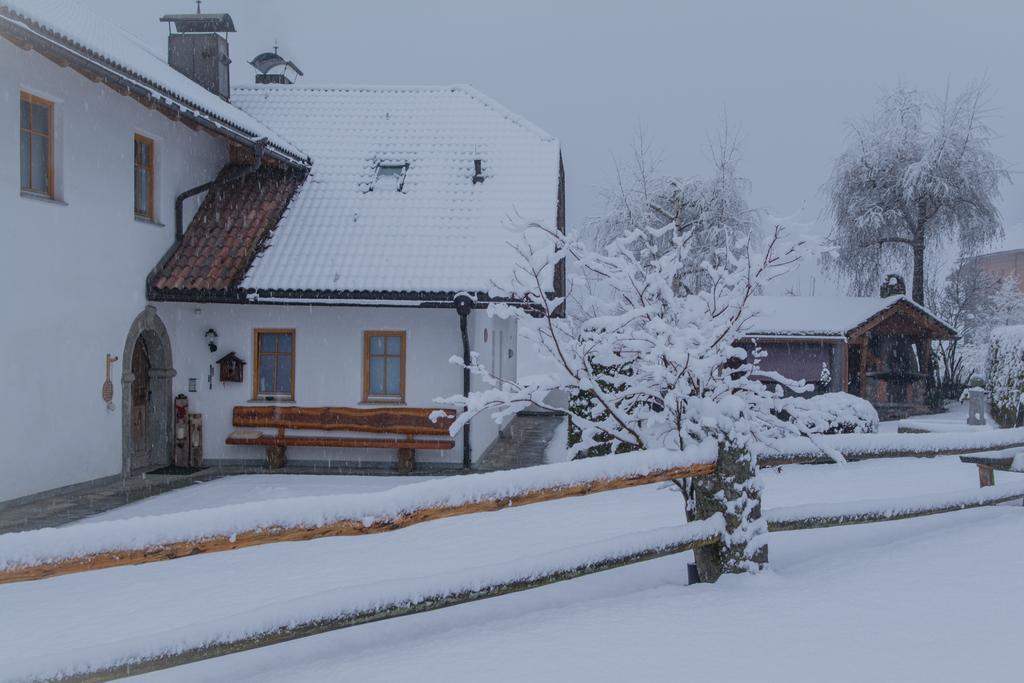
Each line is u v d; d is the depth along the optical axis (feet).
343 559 23.21
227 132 43.73
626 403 16.46
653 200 84.58
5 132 33.17
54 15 38.24
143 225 43.06
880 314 79.36
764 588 12.76
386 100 58.49
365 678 9.87
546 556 11.89
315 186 51.24
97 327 39.17
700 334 14.61
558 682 9.41
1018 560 14.03
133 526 9.22
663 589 13.07
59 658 8.75
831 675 9.39
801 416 16.19
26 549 8.57
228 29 55.88
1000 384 55.88
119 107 40.70
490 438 52.90
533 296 16.72
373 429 44.42
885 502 16.15
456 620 12.21
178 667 10.89
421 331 45.24
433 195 50.31
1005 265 154.40
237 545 9.83
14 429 33.91
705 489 13.73
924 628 10.82
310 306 45.80
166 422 45.75
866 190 97.25
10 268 33.47
